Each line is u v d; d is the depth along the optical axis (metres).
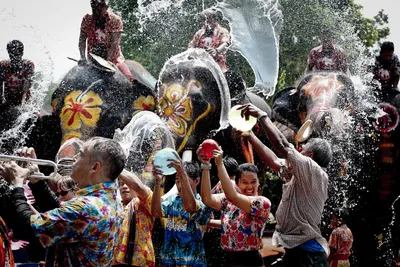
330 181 8.88
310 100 8.86
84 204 3.67
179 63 8.62
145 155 7.94
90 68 8.38
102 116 8.09
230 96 8.77
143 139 8.00
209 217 5.46
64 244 3.71
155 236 6.46
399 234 10.19
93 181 3.81
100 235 3.69
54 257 3.74
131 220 5.18
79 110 8.05
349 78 9.33
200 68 8.57
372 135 9.81
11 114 8.80
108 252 3.75
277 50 9.69
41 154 8.68
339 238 7.66
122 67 8.62
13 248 6.20
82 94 8.13
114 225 3.78
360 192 9.85
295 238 4.83
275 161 5.10
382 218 10.13
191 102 8.42
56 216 3.63
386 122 9.88
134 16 13.13
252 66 9.70
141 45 13.05
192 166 5.57
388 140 9.90
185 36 12.55
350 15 14.50
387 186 10.02
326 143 5.10
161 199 5.44
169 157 5.05
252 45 9.59
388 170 9.98
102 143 3.84
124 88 8.34
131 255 5.11
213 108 8.51
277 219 4.92
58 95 8.20
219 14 9.27
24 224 3.66
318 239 4.88
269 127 4.90
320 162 5.04
